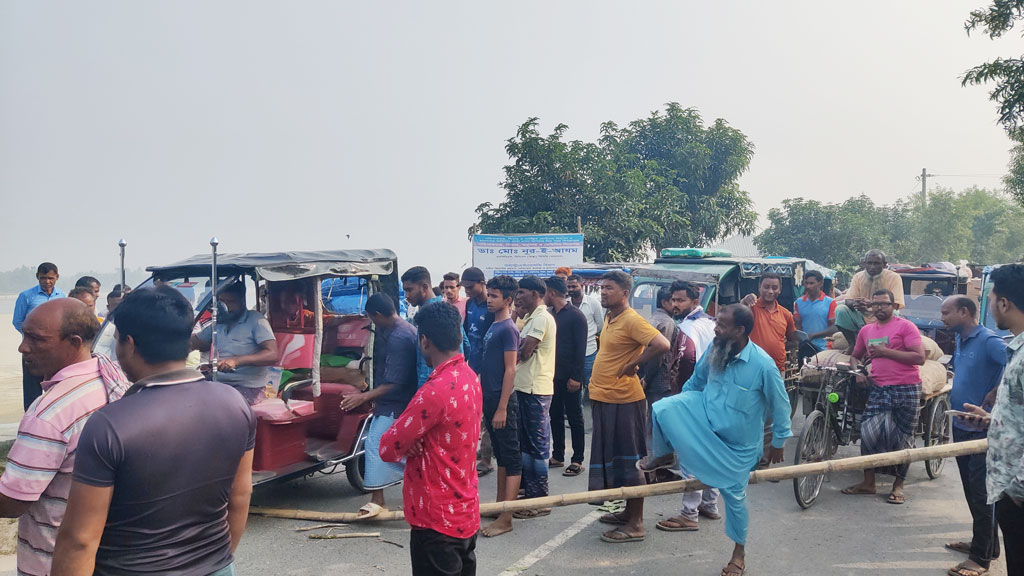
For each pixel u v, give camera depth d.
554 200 18.44
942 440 6.70
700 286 9.25
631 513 4.95
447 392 2.99
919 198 40.81
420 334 3.17
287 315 6.11
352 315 6.62
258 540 4.91
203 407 2.03
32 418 2.22
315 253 5.87
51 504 2.27
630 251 18.45
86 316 2.40
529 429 5.46
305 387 5.89
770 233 29.84
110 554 1.88
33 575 2.29
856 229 28.47
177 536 1.96
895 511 5.63
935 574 4.40
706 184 22.44
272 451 5.20
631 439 4.89
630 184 18.86
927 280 13.15
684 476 4.52
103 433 1.82
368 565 4.48
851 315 7.18
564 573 4.39
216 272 4.89
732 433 4.27
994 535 4.43
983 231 41.03
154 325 1.98
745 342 4.31
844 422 6.35
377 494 5.30
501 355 5.07
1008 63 10.70
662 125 22.25
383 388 5.12
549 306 6.86
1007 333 10.79
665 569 4.46
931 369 6.40
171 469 1.91
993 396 4.41
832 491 6.22
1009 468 3.05
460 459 3.06
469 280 6.84
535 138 18.30
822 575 4.37
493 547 4.81
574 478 6.61
